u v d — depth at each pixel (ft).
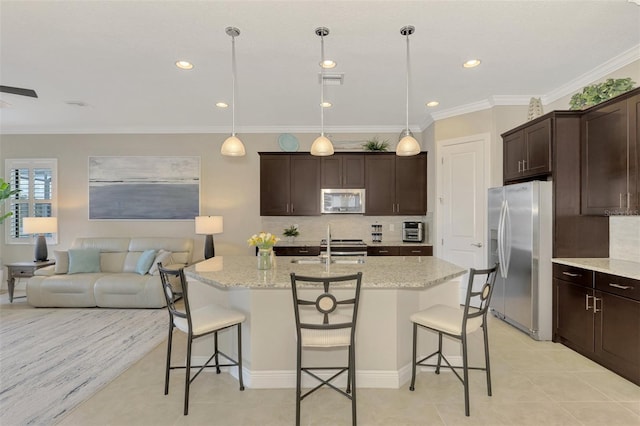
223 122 17.40
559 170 10.57
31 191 18.84
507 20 8.09
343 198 17.39
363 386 8.14
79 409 7.32
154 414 7.12
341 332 6.91
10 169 18.85
